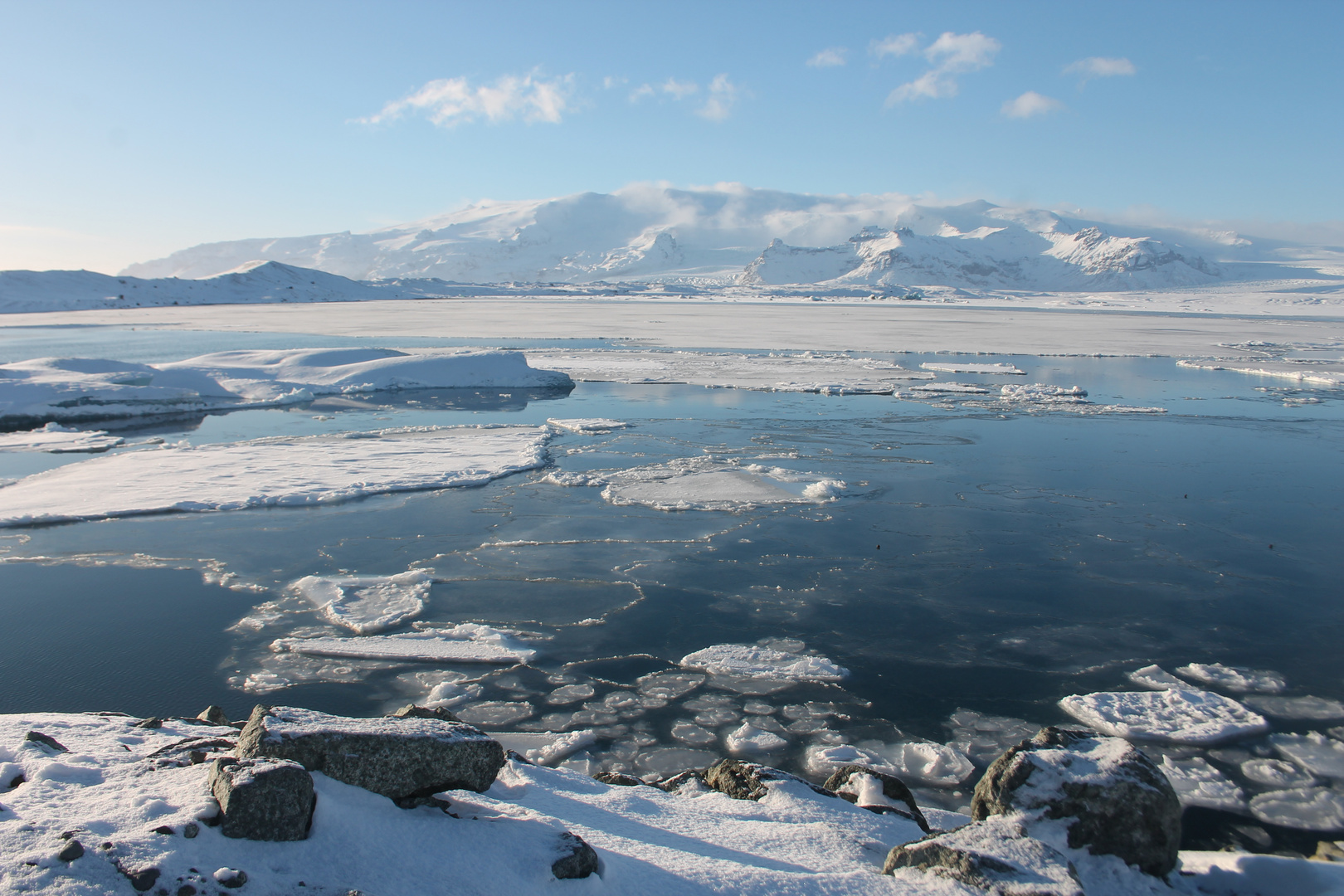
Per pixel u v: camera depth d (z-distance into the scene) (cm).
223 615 1156
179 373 3353
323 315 10188
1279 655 1060
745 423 2714
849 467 2067
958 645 1080
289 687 952
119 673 980
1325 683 988
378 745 372
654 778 777
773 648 1066
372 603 1191
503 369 3719
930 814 639
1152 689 967
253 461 2092
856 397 3353
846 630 1123
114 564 1352
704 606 1197
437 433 2506
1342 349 6050
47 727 489
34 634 1085
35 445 2383
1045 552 1440
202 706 902
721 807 503
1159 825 400
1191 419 2828
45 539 1475
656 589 1259
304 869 313
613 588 1262
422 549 1436
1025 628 1133
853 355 5312
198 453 2202
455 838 346
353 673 990
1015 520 1620
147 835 312
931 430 2597
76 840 305
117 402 2922
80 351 5131
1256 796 760
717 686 966
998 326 8962
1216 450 2300
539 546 1451
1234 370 4538
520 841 351
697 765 805
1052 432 2555
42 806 345
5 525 1542
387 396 3406
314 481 1872
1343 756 828
